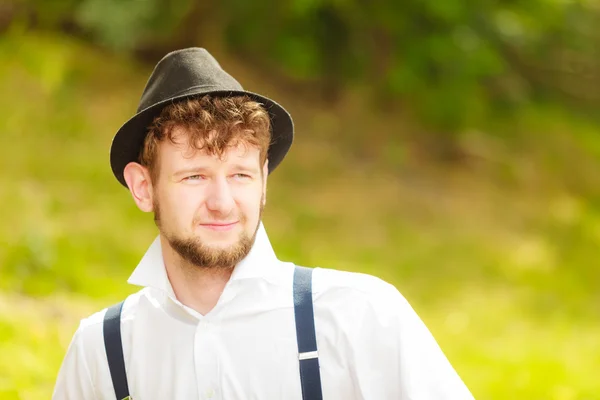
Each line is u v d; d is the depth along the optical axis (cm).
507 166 1326
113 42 1200
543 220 1220
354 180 1170
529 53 1566
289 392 252
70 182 930
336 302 254
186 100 251
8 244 748
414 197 1175
